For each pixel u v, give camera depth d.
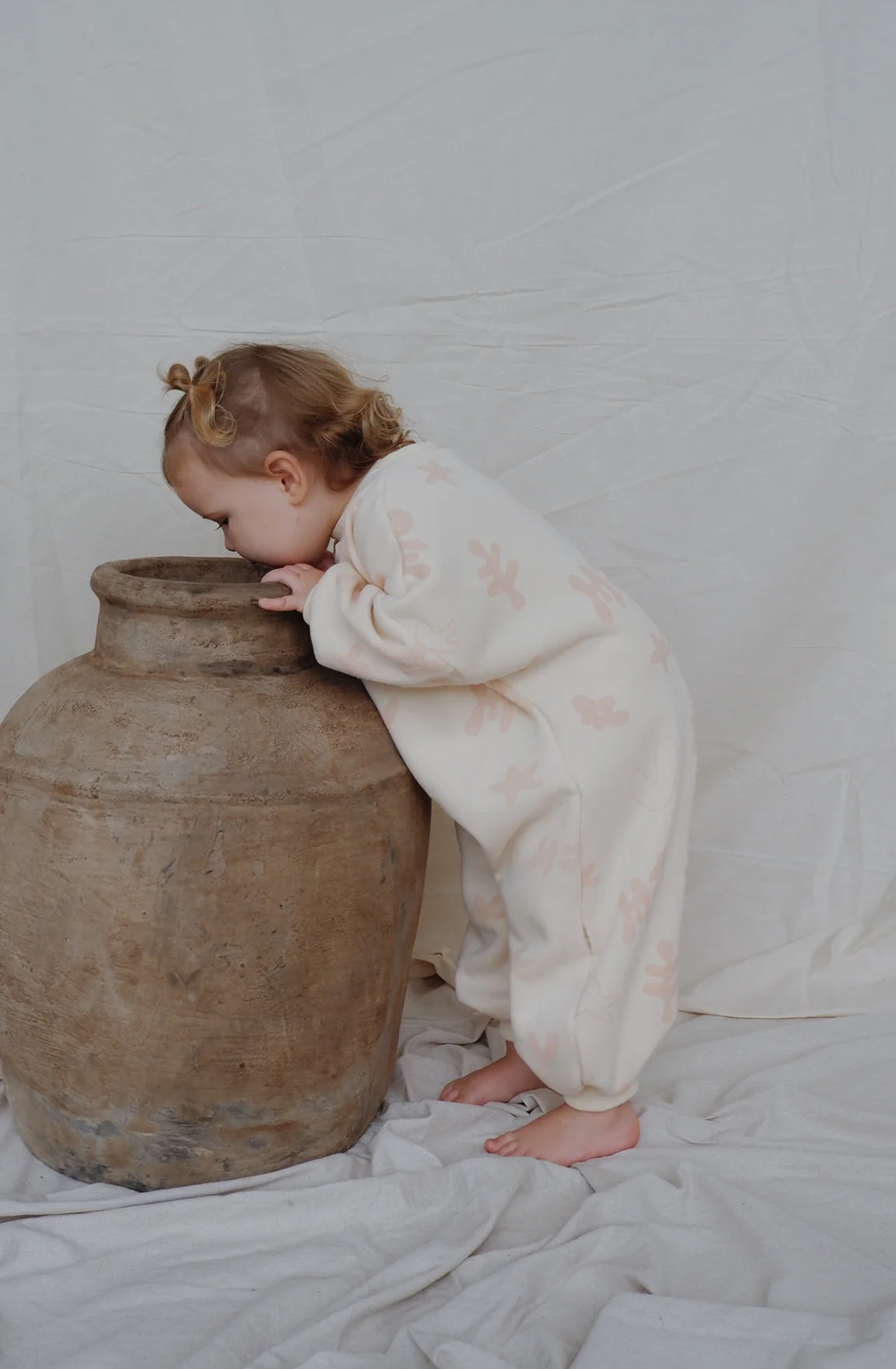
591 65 1.52
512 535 1.19
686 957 1.69
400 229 1.57
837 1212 1.16
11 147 1.54
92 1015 1.13
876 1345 0.90
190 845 1.08
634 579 1.65
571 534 1.64
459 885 1.67
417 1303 1.03
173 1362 0.95
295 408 1.22
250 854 1.09
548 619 1.19
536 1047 1.22
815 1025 1.54
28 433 1.61
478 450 1.63
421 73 1.53
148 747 1.11
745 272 1.57
